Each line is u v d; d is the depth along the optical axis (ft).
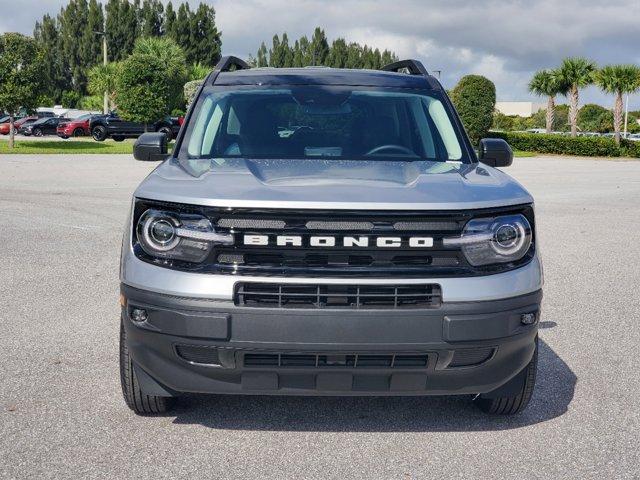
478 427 13.08
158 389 12.28
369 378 11.30
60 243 31.09
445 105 16.14
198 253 11.05
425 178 12.42
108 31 304.71
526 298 11.40
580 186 65.87
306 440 12.42
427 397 14.43
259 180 11.94
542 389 15.15
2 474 11.07
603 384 15.49
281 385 11.33
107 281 24.35
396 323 10.86
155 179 12.21
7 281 24.16
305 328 10.80
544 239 35.04
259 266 10.89
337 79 16.55
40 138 144.87
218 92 16.05
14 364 16.17
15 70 100.01
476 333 11.05
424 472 11.32
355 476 11.16
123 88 128.06
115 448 12.03
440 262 11.12
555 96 171.32
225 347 10.92
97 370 15.84
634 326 20.16
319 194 11.16
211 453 11.89
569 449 12.23
